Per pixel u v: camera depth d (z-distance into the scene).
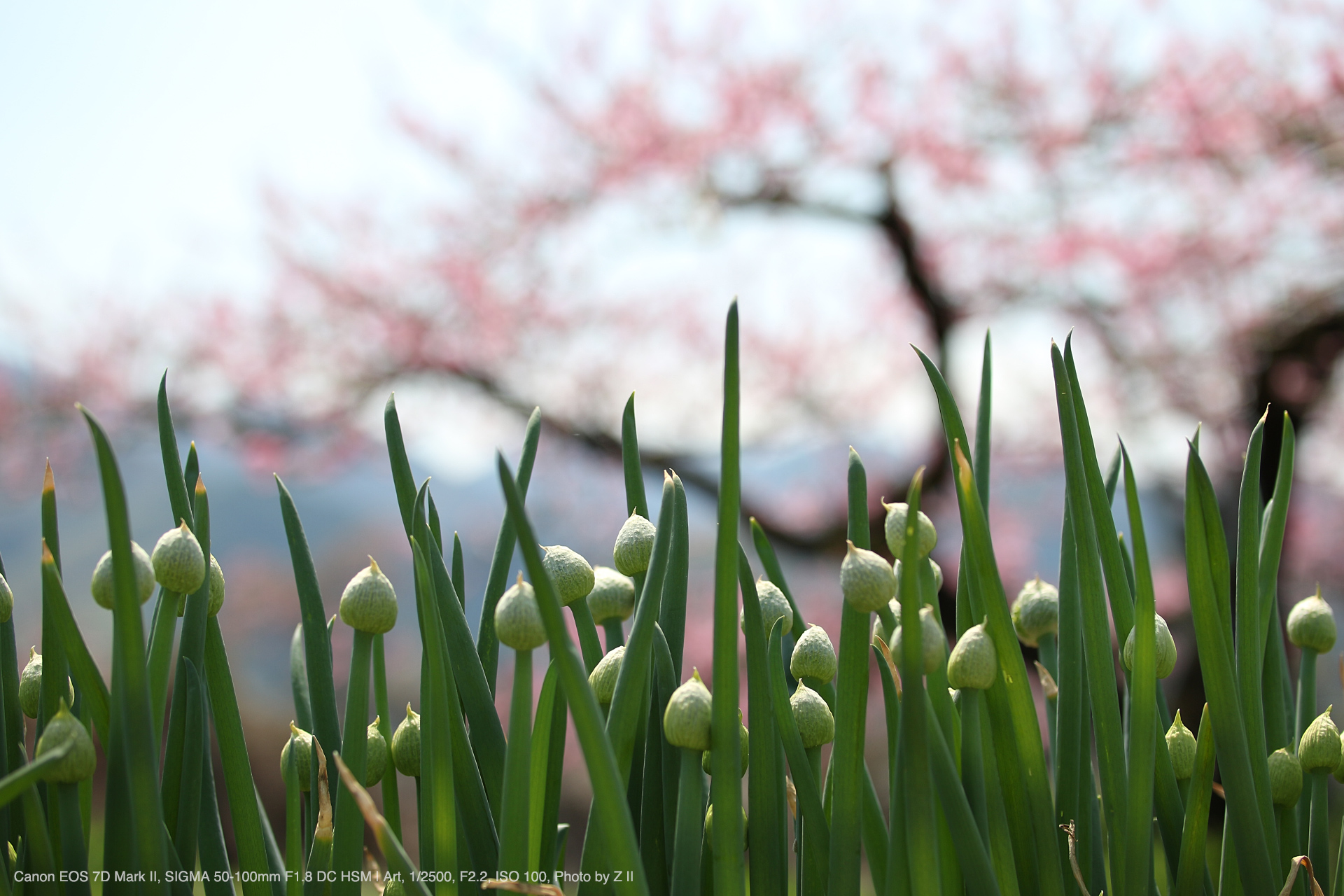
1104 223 15.26
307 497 22.83
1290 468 1.89
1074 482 1.81
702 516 16.39
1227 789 1.80
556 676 1.80
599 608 1.83
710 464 16.41
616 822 1.70
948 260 15.77
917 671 1.72
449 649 1.83
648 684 1.84
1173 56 14.40
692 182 15.69
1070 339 1.83
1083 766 1.85
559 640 1.70
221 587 1.84
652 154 15.37
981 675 1.77
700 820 1.76
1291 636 1.89
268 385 16.36
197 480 1.86
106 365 16.91
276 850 1.89
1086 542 1.81
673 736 1.75
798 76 15.41
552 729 1.83
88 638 16.98
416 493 1.88
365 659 1.81
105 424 17.36
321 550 27.78
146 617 3.09
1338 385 15.38
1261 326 14.32
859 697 1.78
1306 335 14.10
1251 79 13.98
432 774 1.79
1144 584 1.79
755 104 15.13
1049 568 18.98
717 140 15.23
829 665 1.84
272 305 16.27
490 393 16.30
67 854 1.75
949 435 1.80
